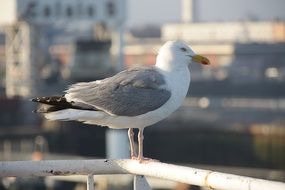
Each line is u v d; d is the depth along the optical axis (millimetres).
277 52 103625
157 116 7934
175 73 8023
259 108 82438
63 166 6414
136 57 101750
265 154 58719
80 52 63500
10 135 59562
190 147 59906
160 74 7992
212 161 59438
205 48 103250
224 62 102312
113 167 6484
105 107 7727
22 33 65062
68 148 58594
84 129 59000
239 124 66000
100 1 66000
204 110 80938
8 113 62000
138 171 6379
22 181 32844
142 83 7840
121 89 7852
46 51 97625
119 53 65500
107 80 7988
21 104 63094
